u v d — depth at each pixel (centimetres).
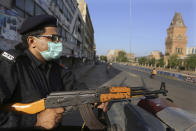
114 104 159
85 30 4081
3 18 485
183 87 1141
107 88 109
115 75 1811
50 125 85
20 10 629
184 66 4694
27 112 80
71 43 2066
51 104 86
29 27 94
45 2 984
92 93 101
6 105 78
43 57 102
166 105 161
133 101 184
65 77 125
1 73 73
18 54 85
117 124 142
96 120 105
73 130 118
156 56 9269
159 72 2534
